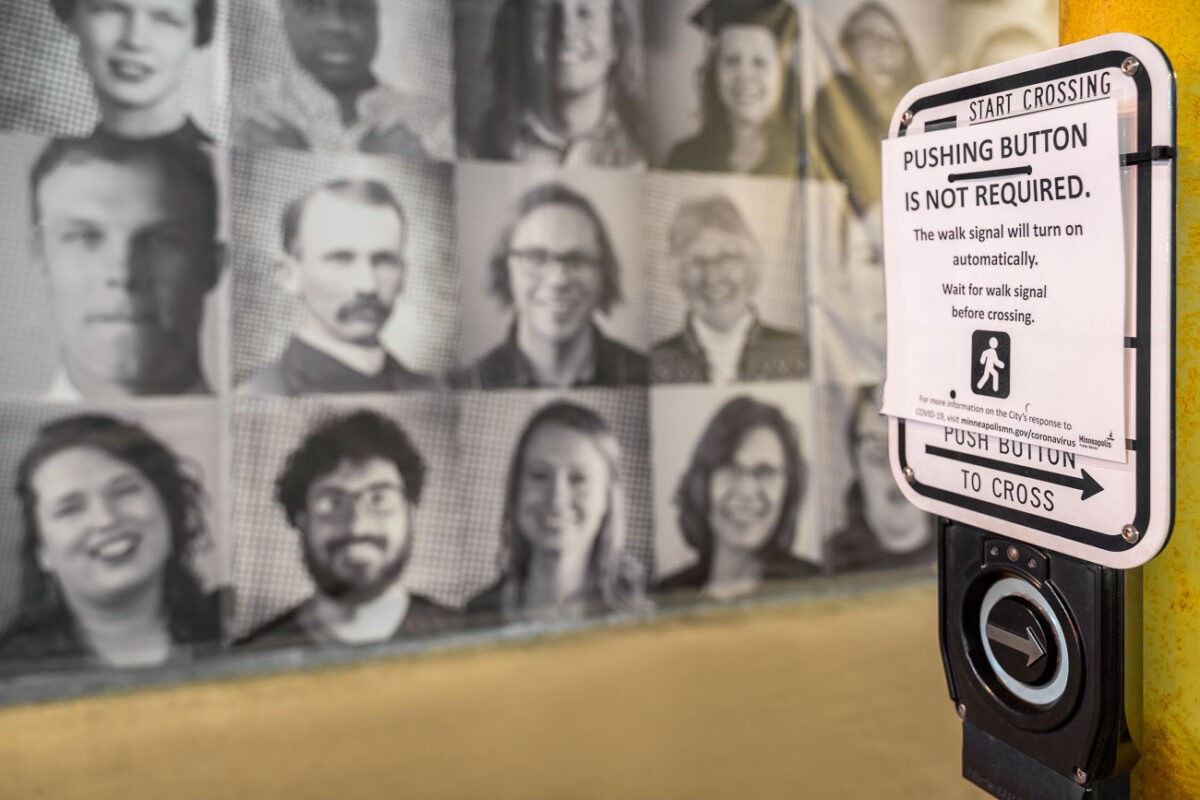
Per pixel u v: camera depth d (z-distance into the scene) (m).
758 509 3.44
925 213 1.03
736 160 3.36
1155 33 0.90
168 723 2.54
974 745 1.04
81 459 2.71
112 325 2.73
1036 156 0.87
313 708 2.63
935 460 1.05
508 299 3.12
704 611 3.38
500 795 2.09
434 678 2.83
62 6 2.65
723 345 3.38
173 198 2.78
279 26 2.86
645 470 3.29
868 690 2.69
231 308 2.84
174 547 2.81
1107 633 0.86
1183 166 0.88
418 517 3.05
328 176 2.92
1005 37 3.65
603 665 2.92
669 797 2.06
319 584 2.95
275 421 2.89
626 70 3.21
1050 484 0.89
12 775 2.24
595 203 3.20
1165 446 0.77
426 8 3.00
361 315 2.96
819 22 3.42
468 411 3.09
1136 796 0.95
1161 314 0.77
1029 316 0.90
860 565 3.58
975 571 1.01
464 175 3.06
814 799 2.04
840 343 3.52
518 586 3.16
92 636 2.74
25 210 2.64
